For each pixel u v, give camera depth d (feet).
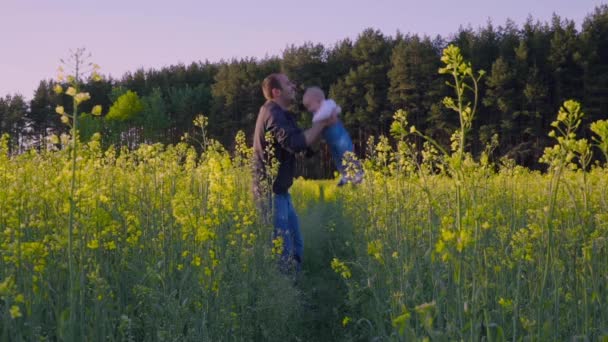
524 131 142.92
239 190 22.00
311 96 23.36
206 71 264.11
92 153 17.99
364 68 174.29
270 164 21.89
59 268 12.44
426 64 159.74
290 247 21.83
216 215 15.06
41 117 243.40
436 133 157.58
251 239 17.08
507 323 12.26
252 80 202.39
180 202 14.87
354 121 171.32
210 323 13.43
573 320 12.01
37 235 15.10
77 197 12.75
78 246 11.93
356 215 25.44
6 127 247.50
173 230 16.08
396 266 14.73
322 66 191.21
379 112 169.27
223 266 14.43
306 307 18.13
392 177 19.67
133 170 25.05
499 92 146.82
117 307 13.76
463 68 9.43
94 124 146.00
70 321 10.58
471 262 9.63
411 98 160.76
